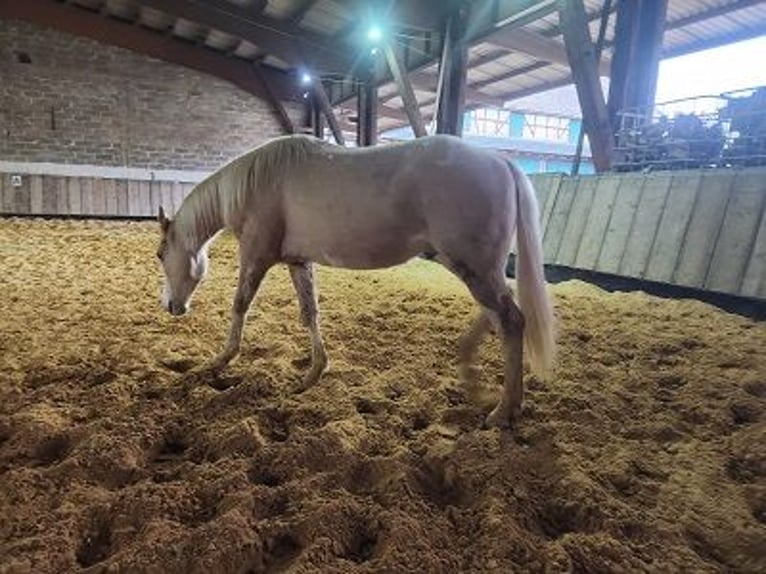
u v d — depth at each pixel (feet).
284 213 9.15
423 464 7.22
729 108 18.72
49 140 39.40
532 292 8.27
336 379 9.96
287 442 7.60
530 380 10.10
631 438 8.11
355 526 5.96
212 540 5.45
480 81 43.06
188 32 40.52
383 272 23.38
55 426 7.95
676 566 5.34
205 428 8.17
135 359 10.96
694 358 11.50
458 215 7.81
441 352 11.86
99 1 37.45
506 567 5.26
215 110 44.75
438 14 26.73
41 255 23.40
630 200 19.43
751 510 6.36
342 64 38.88
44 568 5.13
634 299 16.98
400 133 82.23
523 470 7.02
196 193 10.32
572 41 19.81
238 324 10.18
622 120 21.89
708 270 16.01
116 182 41.42
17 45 37.86
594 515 6.09
